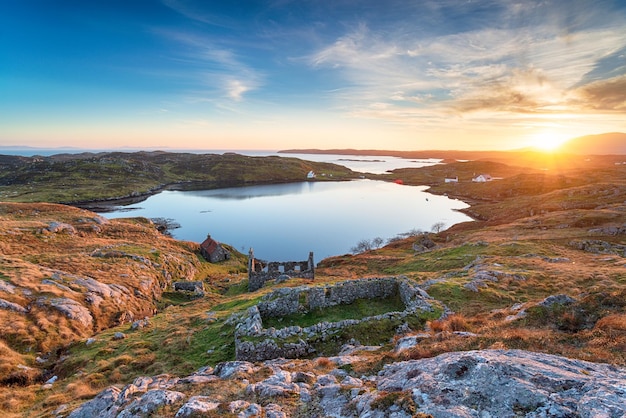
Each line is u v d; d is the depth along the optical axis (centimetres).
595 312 1877
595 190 13412
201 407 1168
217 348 2314
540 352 1320
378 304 2780
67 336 2900
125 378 2073
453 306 2736
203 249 8600
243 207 17962
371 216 15862
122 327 3269
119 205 17888
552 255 5312
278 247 11338
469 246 6662
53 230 6531
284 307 2608
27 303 3194
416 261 6284
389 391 1134
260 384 1353
